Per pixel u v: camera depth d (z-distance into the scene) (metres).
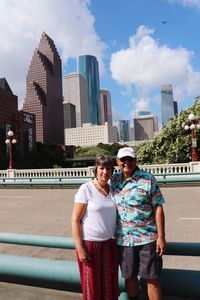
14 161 111.38
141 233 3.52
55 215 12.20
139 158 36.25
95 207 3.56
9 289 4.88
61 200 16.44
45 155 132.62
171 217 10.91
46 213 12.73
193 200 14.69
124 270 3.59
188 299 4.16
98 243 3.55
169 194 17.17
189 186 20.56
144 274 3.49
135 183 3.57
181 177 20.94
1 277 4.94
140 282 3.90
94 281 3.53
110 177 3.76
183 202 14.20
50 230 9.70
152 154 35.88
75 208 3.61
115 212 3.63
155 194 3.54
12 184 23.59
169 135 34.72
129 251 3.55
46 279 4.41
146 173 3.61
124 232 3.58
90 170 28.41
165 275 3.98
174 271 4.00
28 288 4.87
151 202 3.56
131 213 3.54
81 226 3.60
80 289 4.59
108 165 3.63
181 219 10.50
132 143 168.62
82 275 3.61
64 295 4.65
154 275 3.47
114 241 3.65
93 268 3.54
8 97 124.44
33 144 138.88
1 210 13.88
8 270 4.58
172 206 13.23
